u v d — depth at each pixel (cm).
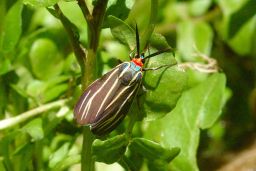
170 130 26
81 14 24
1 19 27
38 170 26
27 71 29
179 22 32
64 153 26
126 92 22
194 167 25
